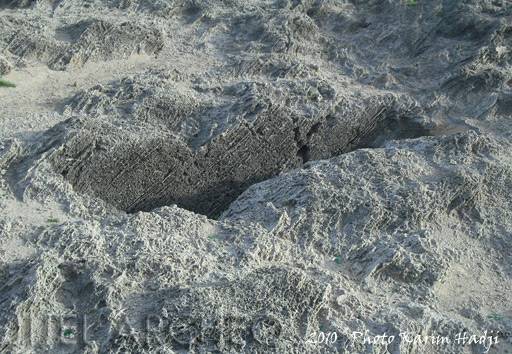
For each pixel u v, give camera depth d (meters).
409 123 19.23
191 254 11.84
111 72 19.73
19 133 15.38
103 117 15.68
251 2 23.98
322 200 13.74
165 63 20.11
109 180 15.01
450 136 16.27
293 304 10.70
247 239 12.58
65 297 10.73
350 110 18.23
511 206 15.32
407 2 23.41
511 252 14.35
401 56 21.98
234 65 19.56
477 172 15.23
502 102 19.61
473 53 20.81
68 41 20.06
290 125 17.06
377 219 13.69
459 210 14.90
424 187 14.45
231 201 16.94
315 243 13.21
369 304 11.75
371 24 23.25
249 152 16.69
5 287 10.65
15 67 18.81
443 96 19.95
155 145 15.30
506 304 12.93
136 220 12.51
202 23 22.73
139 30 20.70
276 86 17.86
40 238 12.00
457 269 13.52
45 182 13.77
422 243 13.30
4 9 22.36
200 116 16.66
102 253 11.45
